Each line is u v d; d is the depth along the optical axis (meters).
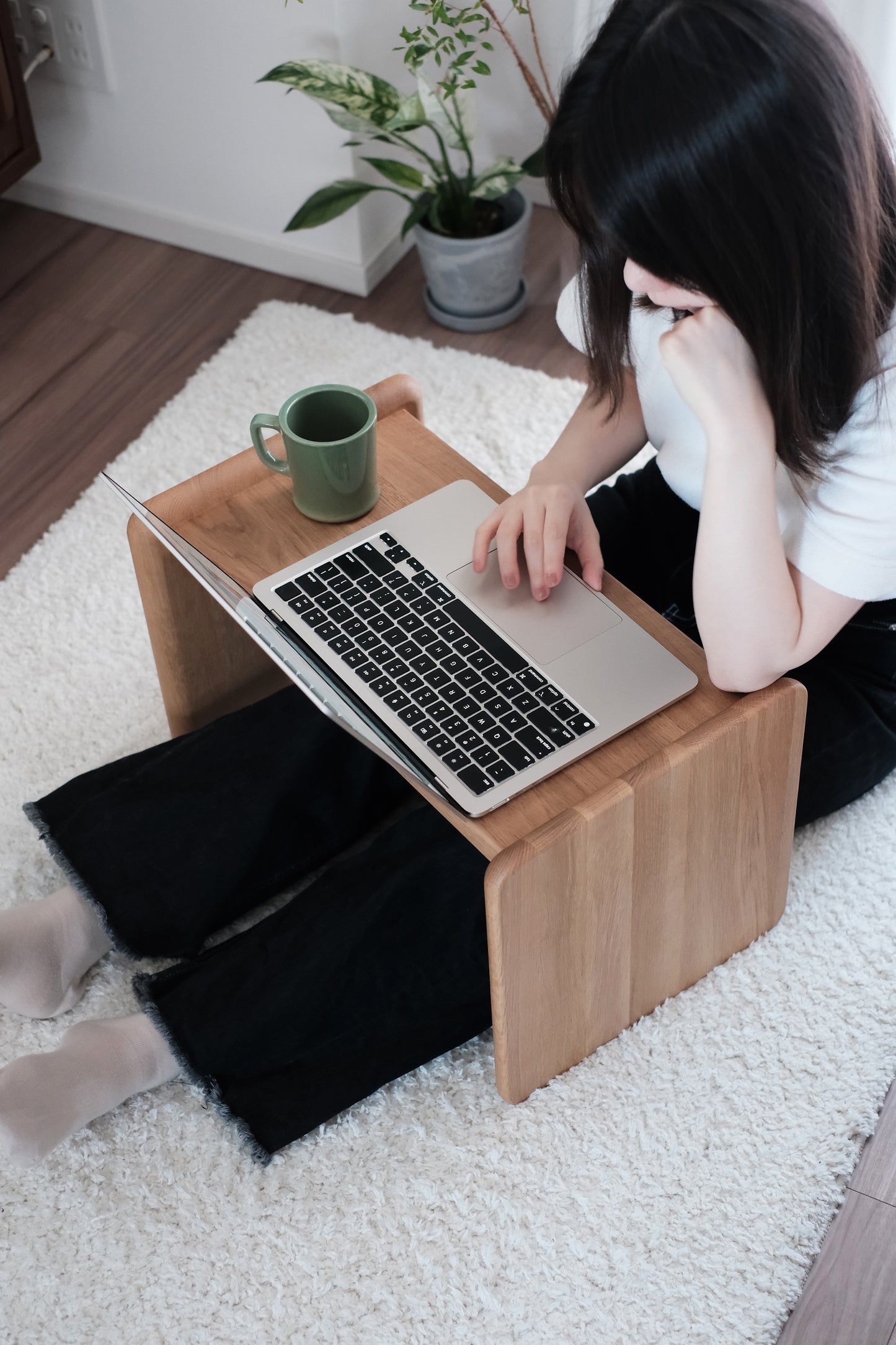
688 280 0.86
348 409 1.14
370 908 1.22
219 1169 1.26
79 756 1.61
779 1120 1.28
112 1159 1.26
